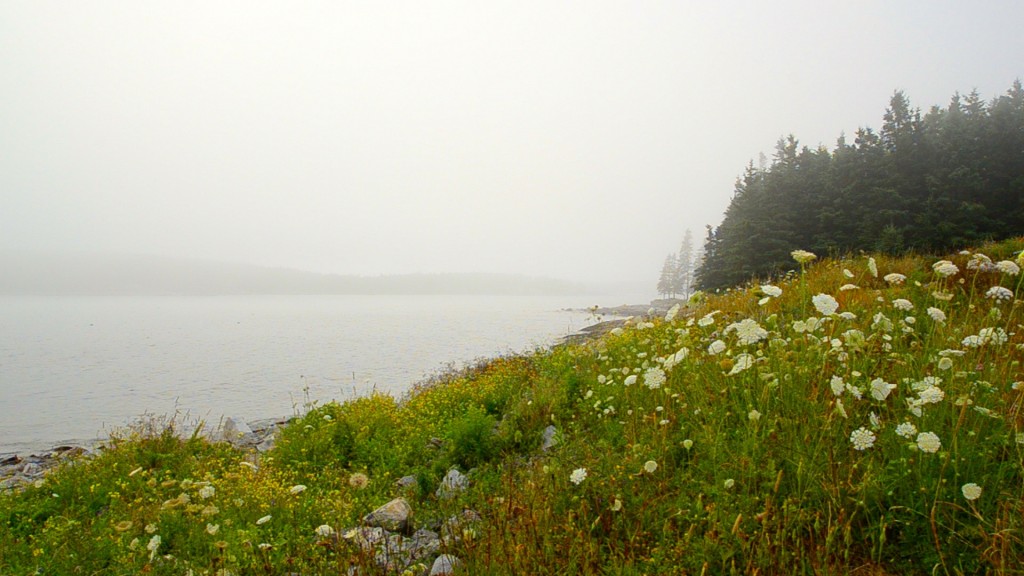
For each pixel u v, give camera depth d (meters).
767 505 2.71
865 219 28.20
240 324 57.22
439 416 8.16
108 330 49.22
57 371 25.20
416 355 29.59
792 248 31.44
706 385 4.58
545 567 2.78
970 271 7.41
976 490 2.54
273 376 23.16
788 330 5.21
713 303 9.77
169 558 3.84
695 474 3.46
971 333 4.39
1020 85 36.16
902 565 2.64
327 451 7.09
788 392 3.78
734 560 2.60
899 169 29.39
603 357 7.50
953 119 33.03
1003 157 28.19
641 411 4.66
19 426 14.97
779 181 34.09
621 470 3.69
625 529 3.14
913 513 2.74
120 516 4.91
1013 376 3.79
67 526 4.74
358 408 8.57
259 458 7.84
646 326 7.27
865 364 3.96
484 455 5.90
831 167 32.72
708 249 44.06
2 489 6.62
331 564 3.41
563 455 4.36
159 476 6.67
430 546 3.79
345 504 4.77
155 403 17.92
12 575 3.96
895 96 32.81
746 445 3.32
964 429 3.11
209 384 21.45
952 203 26.22
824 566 2.48
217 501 4.88
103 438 13.29
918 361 4.04
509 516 3.35
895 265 9.05
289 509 4.70
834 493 2.85
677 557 2.79
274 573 3.52
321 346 35.25
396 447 6.66
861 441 2.92
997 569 2.29
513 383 9.48
